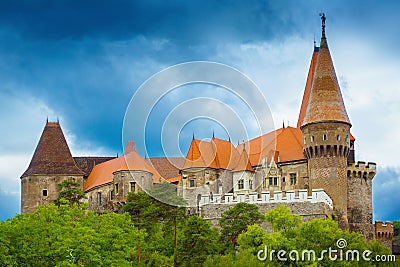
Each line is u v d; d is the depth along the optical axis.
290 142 117.44
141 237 85.56
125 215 86.38
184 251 86.56
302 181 113.50
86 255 72.25
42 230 73.25
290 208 103.00
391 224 115.31
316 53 128.00
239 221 94.56
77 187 132.88
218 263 77.12
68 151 135.62
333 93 112.00
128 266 75.56
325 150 110.38
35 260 71.50
